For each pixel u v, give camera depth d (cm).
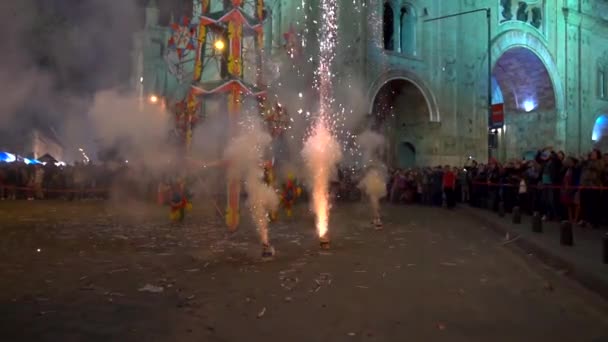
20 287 732
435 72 3014
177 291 710
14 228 1431
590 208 1372
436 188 2397
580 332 548
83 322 568
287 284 752
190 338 517
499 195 1886
